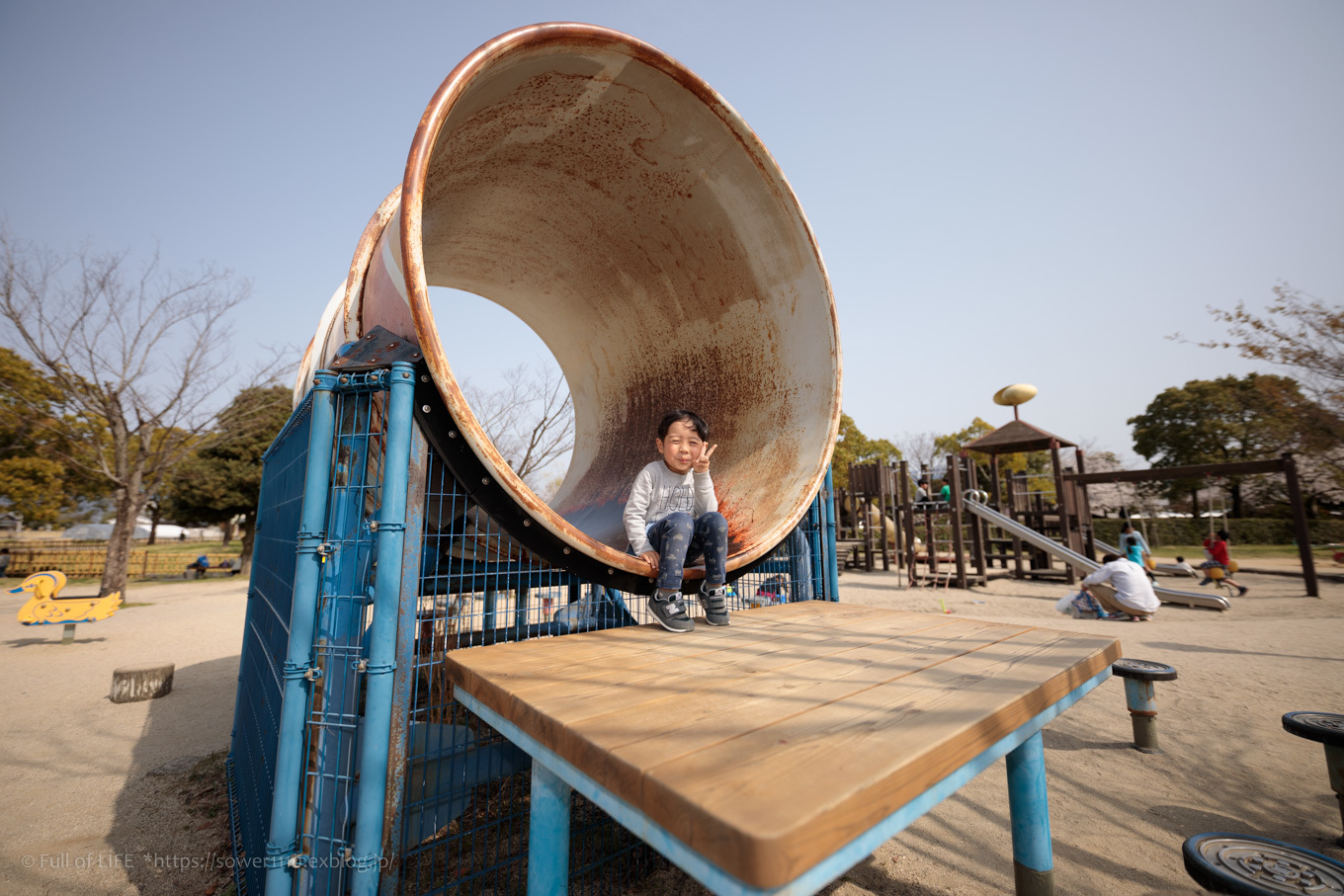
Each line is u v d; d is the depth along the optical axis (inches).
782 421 129.6
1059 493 539.2
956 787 47.4
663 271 148.5
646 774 39.3
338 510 77.7
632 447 174.2
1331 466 428.1
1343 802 99.2
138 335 526.9
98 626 376.8
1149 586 329.4
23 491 780.6
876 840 38.5
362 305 103.0
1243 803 114.3
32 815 120.6
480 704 66.3
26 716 186.5
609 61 97.7
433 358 74.0
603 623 110.7
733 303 139.9
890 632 91.0
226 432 616.7
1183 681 198.8
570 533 86.2
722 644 83.2
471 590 86.9
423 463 77.3
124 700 201.2
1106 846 99.9
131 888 94.7
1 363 613.3
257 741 102.8
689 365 158.4
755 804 34.9
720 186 121.3
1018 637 86.6
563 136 117.4
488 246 159.0
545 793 56.6
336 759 70.6
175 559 869.8
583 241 152.3
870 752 43.3
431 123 77.7
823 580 136.6
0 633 350.3
